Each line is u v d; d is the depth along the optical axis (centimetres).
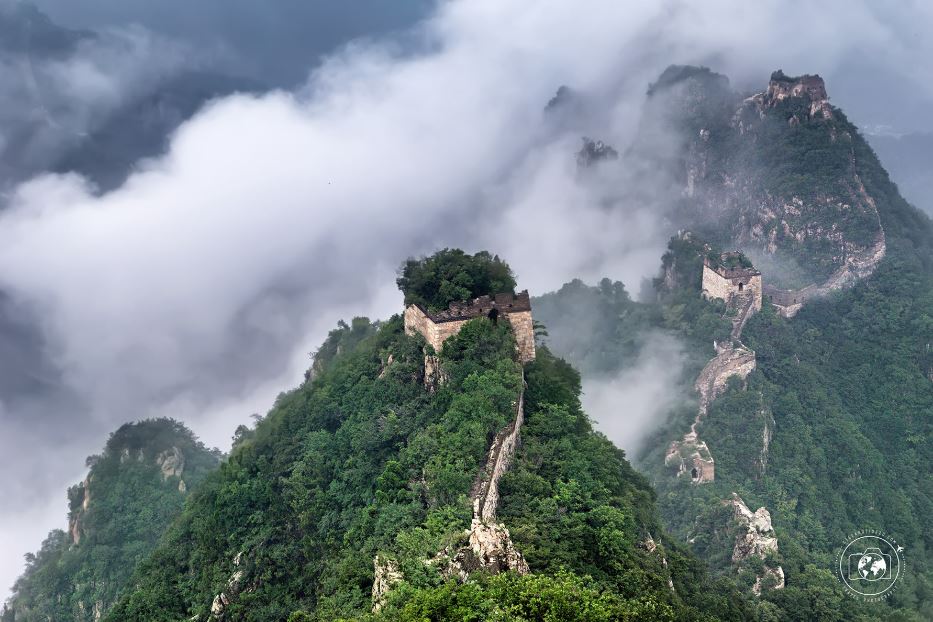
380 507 10431
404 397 13300
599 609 7262
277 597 11250
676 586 10925
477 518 8950
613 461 12219
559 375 13712
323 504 12256
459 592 7388
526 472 10538
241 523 12962
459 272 14175
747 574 14712
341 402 14400
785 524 18412
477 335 12850
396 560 8562
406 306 14750
